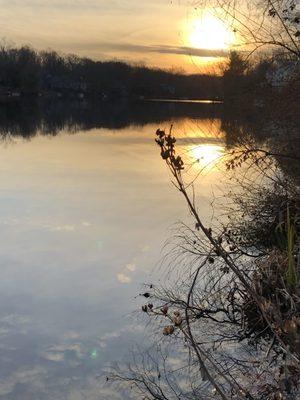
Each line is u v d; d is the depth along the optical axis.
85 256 8.16
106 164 19.16
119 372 4.78
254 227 7.83
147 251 8.24
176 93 115.06
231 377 4.54
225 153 8.72
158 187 14.19
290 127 8.33
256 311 5.36
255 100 8.58
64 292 6.71
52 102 93.62
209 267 6.96
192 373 4.71
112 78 119.81
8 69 97.81
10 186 14.37
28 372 4.80
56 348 5.21
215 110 9.43
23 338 5.45
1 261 7.94
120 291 6.68
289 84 8.25
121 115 57.75
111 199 12.64
